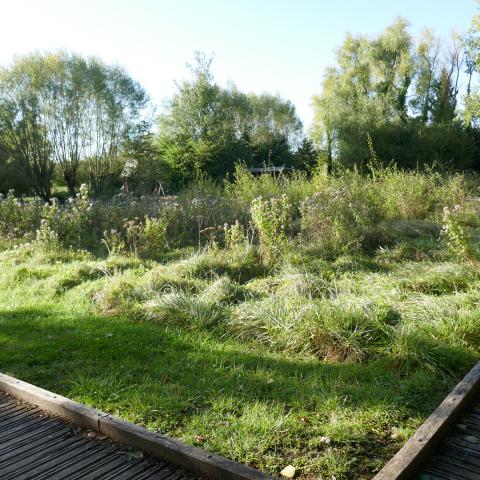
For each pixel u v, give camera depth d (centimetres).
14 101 3572
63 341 559
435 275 705
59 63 3641
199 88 3225
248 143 3819
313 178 1552
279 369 477
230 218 1274
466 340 508
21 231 1282
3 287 835
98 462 324
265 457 332
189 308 635
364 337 513
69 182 3853
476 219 1137
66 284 818
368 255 934
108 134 3878
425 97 3962
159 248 1098
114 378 455
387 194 1291
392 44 3697
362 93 3800
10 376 453
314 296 677
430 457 327
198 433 362
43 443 349
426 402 406
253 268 862
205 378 456
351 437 353
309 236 1022
